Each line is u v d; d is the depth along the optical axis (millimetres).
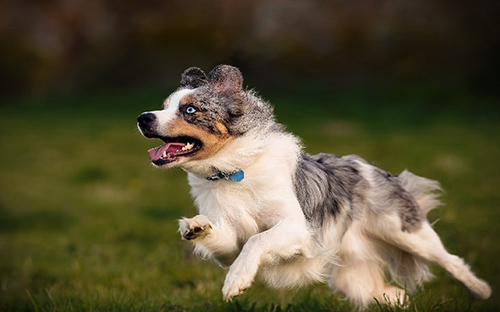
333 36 25734
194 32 26594
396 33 25359
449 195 12312
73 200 13500
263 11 26297
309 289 7059
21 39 28688
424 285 7219
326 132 19047
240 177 5492
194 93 5477
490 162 15242
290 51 25391
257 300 6734
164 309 6227
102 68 27266
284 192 5496
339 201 6047
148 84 26578
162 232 10664
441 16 25594
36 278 8094
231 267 5090
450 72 24547
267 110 5773
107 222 11328
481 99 22719
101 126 21312
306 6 26266
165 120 5355
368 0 26281
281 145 5660
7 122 22391
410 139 17953
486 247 8758
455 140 17750
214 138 5430
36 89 27984
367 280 6477
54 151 18125
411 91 23656
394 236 6250
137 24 27609
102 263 8781
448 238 9359
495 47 24438
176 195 13602
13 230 11312
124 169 16094
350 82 24906
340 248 6215
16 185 14773
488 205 11523
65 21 28875
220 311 6098
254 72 25250
